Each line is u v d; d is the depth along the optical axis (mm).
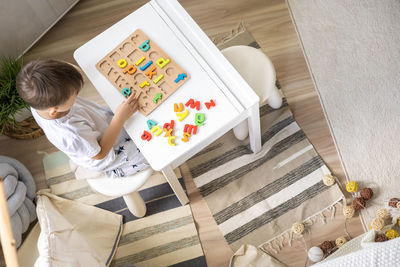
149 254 1837
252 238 1813
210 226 1865
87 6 2336
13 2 1979
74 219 1787
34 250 1770
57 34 2291
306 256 1761
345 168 1896
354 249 1677
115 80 1428
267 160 1951
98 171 1540
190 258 1810
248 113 1441
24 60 2238
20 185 1802
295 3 2248
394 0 2207
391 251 1029
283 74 2113
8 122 1897
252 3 2262
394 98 1992
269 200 1874
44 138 2086
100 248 1765
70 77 1139
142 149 1348
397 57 2074
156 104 1377
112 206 1937
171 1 1493
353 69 2080
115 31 1492
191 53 1425
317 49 2145
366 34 2148
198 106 1356
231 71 1385
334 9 2221
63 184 1986
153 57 1438
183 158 1438
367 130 1950
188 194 1935
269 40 2186
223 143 2004
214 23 2244
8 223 1004
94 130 1390
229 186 1921
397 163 1864
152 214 1905
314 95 2055
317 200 1848
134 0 2332
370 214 1789
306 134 1985
